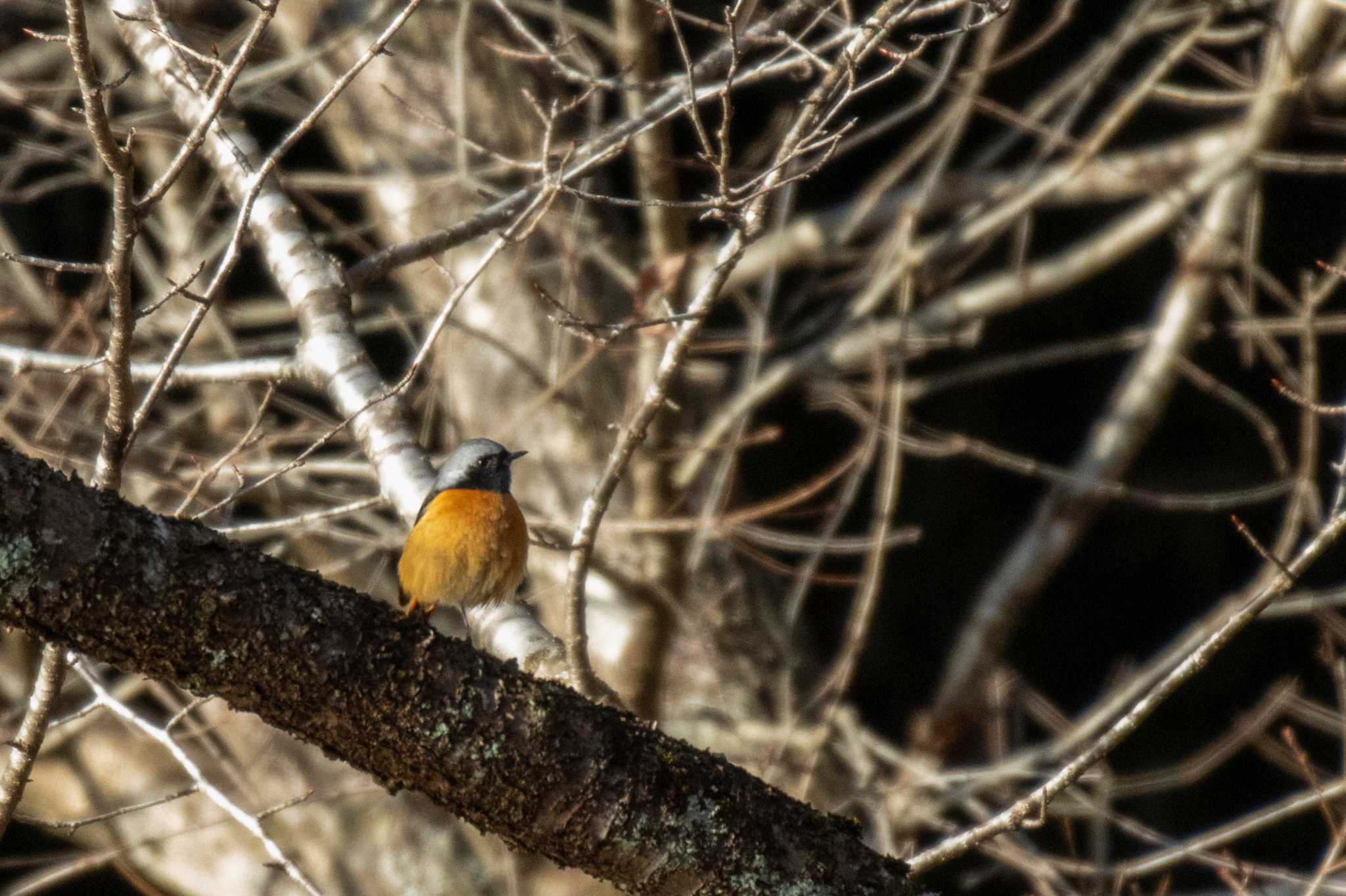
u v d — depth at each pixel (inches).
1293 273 816.9
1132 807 799.7
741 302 577.6
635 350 480.7
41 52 621.9
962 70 576.7
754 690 545.6
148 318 542.9
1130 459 628.4
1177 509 863.1
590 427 526.3
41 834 707.4
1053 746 527.5
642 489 447.8
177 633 185.0
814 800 512.4
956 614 847.7
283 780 517.0
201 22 557.9
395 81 532.1
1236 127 614.2
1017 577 623.8
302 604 189.2
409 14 223.9
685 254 410.0
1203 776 803.4
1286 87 498.0
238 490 297.4
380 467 333.1
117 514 183.9
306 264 341.1
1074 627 885.2
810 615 804.6
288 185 512.7
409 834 512.7
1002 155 751.1
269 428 503.2
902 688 831.7
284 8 553.3
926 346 611.5
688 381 588.4
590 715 199.6
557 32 519.8
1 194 555.2
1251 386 834.8
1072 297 869.2
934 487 852.0
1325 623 494.9
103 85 198.7
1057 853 665.0
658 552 446.0
